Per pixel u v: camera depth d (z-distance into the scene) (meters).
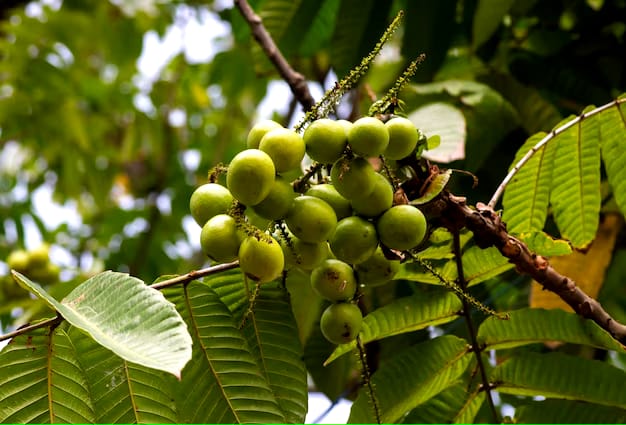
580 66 1.33
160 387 0.86
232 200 0.85
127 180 2.39
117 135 2.34
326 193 0.87
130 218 2.12
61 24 1.89
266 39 1.15
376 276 0.89
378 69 1.40
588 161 1.00
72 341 0.86
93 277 0.82
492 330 0.95
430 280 0.97
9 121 1.95
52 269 1.80
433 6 1.26
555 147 1.00
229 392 0.87
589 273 1.19
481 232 0.91
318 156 0.84
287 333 0.91
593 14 1.34
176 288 0.89
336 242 0.85
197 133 2.38
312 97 1.12
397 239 0.85
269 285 0.92
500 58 1.37
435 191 0.89
